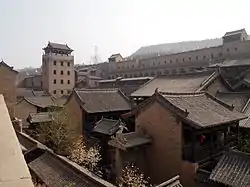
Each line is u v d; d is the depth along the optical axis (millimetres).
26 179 1970
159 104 20766
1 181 1908
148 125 21828
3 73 53062
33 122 38219
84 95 34031
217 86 35906
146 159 21688
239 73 50594
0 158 2148
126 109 34969
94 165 24250
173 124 19734
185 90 34500
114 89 38250
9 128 2557
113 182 21359
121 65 102812
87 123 31844
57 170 16391
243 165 15336
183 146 19125
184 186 18953
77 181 14445
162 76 44375
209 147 20156
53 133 28312
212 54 74000
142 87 43562
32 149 20188
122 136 20797
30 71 159625
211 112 21188
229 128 23406
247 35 70750
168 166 20172
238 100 31625
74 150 25469
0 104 3051
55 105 43031
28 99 57156
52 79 87500
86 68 114625
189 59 79812
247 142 22578
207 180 17094
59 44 90625
